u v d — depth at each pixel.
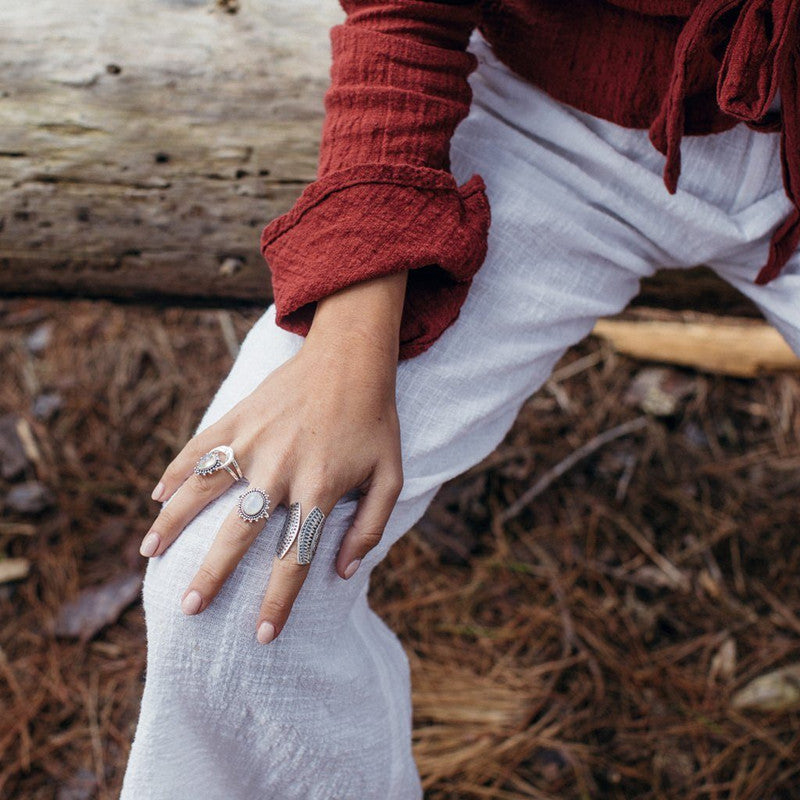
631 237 0.83
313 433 0.72
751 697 1.11
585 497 1.33
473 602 1.22
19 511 1.29
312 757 0.76
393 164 0.74
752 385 1.46
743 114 0.71
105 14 1.00
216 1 1.00
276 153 0.99
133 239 1.04
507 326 0.80
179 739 0.75
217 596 0.72
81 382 1.46
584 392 1.46
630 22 0.75
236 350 1.51
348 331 0.74
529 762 1.08
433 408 0.77
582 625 1.19
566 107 0.81
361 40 0.76
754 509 1.31
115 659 1.16
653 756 1.08
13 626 1.19
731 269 0.85
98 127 0.99
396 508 0.77
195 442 0.73
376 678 0.79
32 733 1.09
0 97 0.99
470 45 0.84
